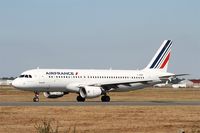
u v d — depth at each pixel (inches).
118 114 2974.9
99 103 4104.3
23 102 4256.9
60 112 3065.9
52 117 2790.4
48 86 4655.5
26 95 7219.5
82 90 4719.5
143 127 2409.0
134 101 4830.2
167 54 5423.2
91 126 2428.6
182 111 3221.0
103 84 4817.9
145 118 2778.1
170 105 3826.3
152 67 5324.8
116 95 7524.6
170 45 5442.9
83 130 2297.0
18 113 2987.2
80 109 3253.0
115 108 3361.2
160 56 5378.9
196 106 3656.5
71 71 4785.9
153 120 2687.0
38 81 4591.5
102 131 2281.0
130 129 2345.0
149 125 2475.4
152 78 5255.9
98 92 4623.5
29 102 4259.4
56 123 2539.4
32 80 4571.9
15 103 3988.7
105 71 4997.5
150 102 4436.5
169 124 2518.5
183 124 2524.6
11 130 2281.0
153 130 2329.0
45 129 1930.4
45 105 3646.7
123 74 5073.8
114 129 2338.8
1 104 3789.4
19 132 2228.1
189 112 3157.0
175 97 6530.5
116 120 2679.6
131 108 3378.4
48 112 3058.6
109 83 4837.6
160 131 2301.9
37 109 3225.9
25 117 2778.1
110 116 2866.6
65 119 2706.7
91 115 2903.5
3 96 6638.8
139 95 7509.8
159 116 2888.8
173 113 3073.3
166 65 5413.4
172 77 5270.7
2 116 2815.0
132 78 5123.0
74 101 4746.6
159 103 4200.3
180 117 2844.5
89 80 4842.5
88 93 4591.5
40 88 4635.8
